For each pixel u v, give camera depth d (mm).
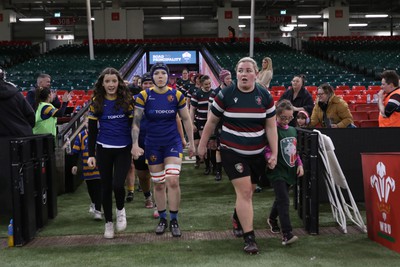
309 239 4344
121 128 4438
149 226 4926
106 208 4504
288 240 4090
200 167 8906
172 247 4145
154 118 4496
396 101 5523
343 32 36719
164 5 37500
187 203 6031
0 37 35375
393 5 37938
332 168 4699
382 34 49094
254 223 4977
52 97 6598
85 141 5328
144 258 3842
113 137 4414
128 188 6262
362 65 23250
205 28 37344
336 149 5410
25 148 4383
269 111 3949
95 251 4070
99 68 22375
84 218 5375
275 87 15953
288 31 46781
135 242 4344
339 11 36594
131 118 4473
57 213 5527
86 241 4422
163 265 3654
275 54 27234
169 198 4547
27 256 3971
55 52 28953
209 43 31266
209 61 23047
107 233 4496
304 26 46062
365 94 14609
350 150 5418
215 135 7496
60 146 6863
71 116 8945
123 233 4680
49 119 6270
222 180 7605
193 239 4406
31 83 17922
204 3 37625
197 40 32750
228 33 36219
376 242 4203
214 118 3992
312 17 40250
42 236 4633
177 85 13148
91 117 4445
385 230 4051
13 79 19203
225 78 7055
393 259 3713
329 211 5477
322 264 3615
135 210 5723
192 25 37188
